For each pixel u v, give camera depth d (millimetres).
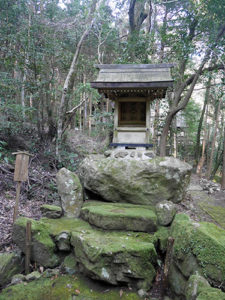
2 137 6215
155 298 2527
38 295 2572
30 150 6559
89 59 10539
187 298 2027
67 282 2781
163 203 3475
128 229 3199
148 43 8070
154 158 3979
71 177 4043
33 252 3115
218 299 1691
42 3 7543
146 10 9812
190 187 9383
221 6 6234
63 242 3191
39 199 4934
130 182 3822
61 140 7086
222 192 8680
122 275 2588
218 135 15414
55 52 7477
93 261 2617
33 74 7094
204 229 2498
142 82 3688
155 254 2773
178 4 8016
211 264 2121
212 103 14133
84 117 14508
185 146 17500
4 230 3645
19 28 6750
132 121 4355
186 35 7246
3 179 4980
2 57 6703
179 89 8109
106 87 3775
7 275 2873
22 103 7168
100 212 3322
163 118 9977
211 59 7699
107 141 8117
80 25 8469
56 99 8539
